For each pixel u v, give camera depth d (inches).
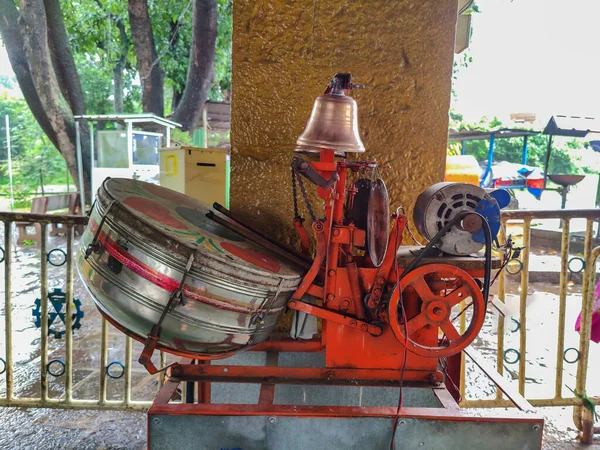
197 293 62.6
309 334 81.5
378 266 71.7
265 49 99.5
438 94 100.4
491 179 430.3
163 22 529.0
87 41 563.5
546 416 128.6
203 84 449.1
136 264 61.8
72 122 424.8
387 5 97.8
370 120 100.8
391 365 80.0
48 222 111.7
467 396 141.9
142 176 405.7
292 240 103.7
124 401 115.3
